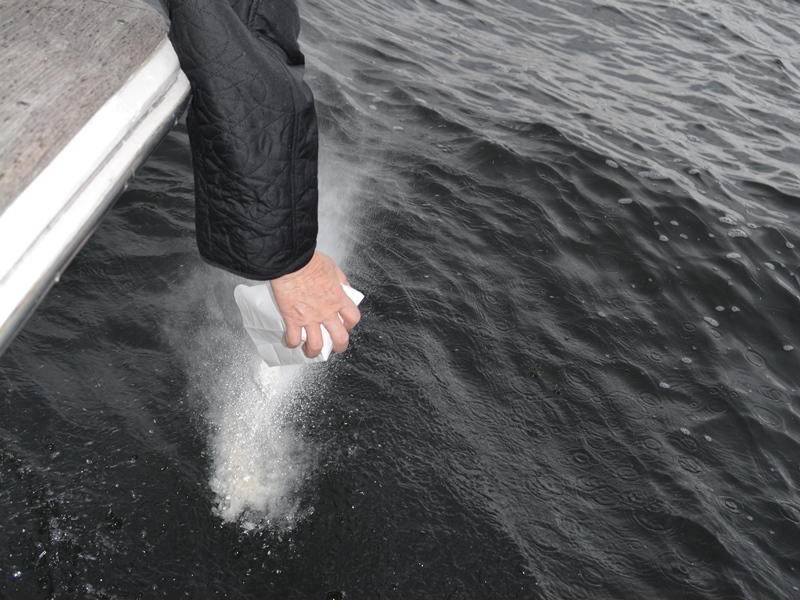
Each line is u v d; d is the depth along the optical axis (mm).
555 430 3328
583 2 9289
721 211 5141
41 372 3059
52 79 1102
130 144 1129
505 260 4258
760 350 4023
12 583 2404
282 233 1299
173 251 3744
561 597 2658
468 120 5652
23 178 948
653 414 3492
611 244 4570
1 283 894
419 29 7434
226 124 1189
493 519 2895
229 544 2678
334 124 5258
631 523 2973
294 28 1351
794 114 7258
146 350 3279
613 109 6527
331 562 2676
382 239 4188
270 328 1664
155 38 1263
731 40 9055
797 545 2988
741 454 3365
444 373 3486
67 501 2664
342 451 3055
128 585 2484
